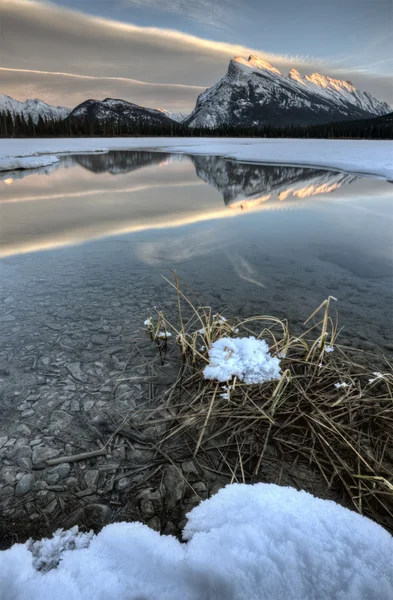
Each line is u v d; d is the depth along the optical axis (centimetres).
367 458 167
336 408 196
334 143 4541
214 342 251
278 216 726
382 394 206
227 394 203
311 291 370
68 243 538
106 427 188
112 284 383
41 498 150
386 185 1132
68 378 226
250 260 468
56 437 181
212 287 379
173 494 152
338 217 714
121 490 154
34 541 131
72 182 1288
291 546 112
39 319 303
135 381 223
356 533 117
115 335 278
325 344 252
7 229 615
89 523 139
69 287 374
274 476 160
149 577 109
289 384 215
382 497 150
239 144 4509
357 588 99
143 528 130
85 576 111
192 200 916
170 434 183
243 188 1134
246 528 120
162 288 374
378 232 606
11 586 110
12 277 400
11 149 3077
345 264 454
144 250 509
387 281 399
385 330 288
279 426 186
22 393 212
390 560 107
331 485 155
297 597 98
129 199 928
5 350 256
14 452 171
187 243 543
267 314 317
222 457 171
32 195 990
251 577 104
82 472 162
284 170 1647
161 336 269
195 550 115
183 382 221
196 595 103
